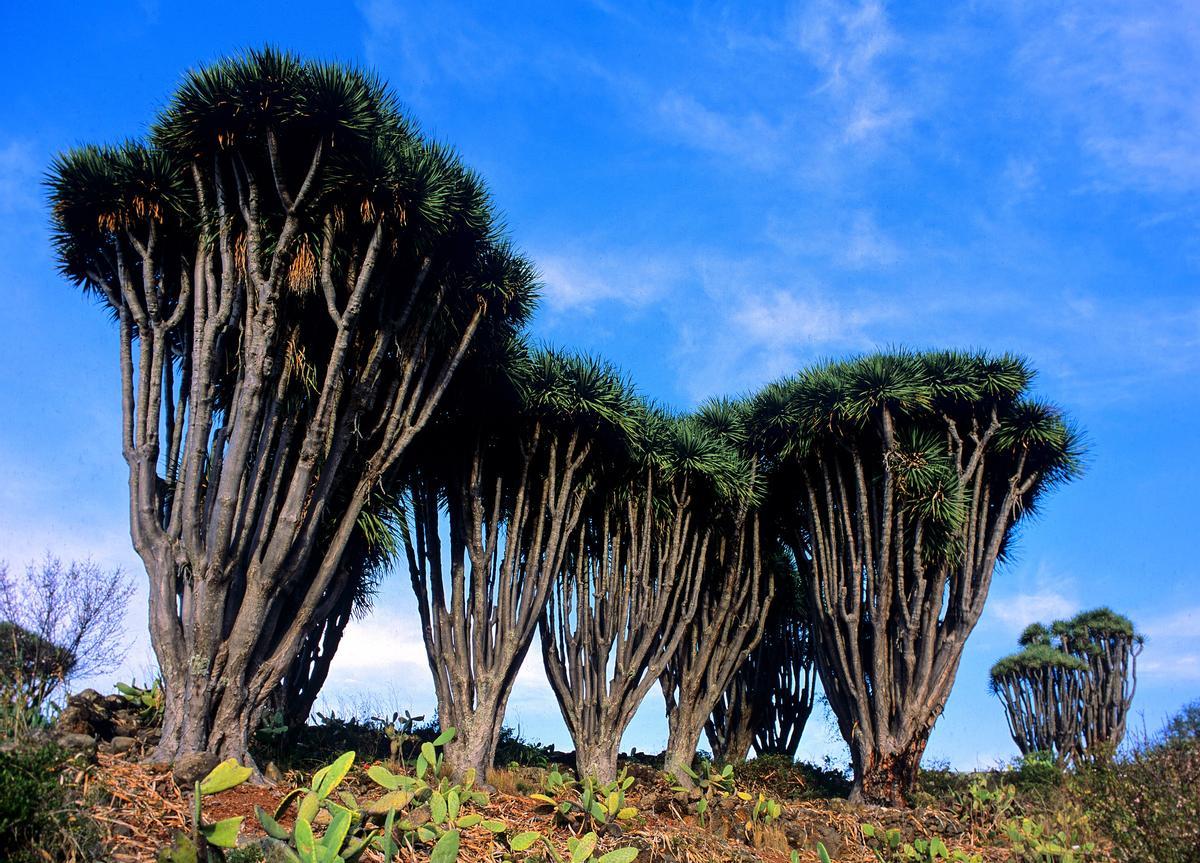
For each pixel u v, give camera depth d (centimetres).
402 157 866
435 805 636
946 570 1304
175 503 807
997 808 1147
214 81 830
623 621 1189
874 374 1300
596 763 1130
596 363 1173
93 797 551
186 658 757
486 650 1043
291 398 864
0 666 695
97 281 880
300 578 877
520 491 1103
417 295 929
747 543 1409
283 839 512
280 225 867
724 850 843
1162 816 793
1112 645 1948
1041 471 1390
